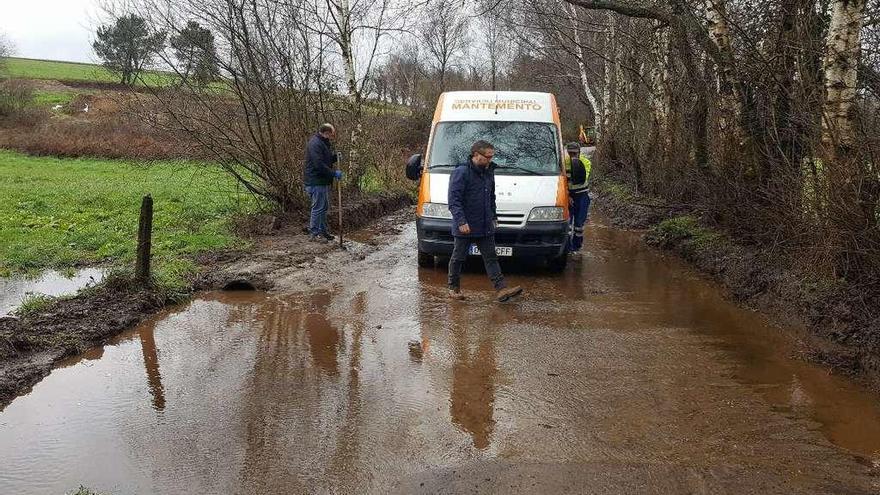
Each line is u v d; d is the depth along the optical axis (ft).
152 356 19.69
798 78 24.35
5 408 16.15
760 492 12.64
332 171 35.81
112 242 34.53
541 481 12.95
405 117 100.07
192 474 13.11
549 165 31.71
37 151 87.04
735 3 30.30
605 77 72.74
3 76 137.59
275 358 19.53
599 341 21.22
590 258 34.91
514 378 18.17
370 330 22.22
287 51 40.75
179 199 49.73
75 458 13.73
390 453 13.97
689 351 20.35
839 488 12.82
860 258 21.34
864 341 19.31
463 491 12.60
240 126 39.91
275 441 14.43
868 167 20.27
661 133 47.70
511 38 82.33
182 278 26.99
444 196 30.17
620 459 13.80
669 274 30.91
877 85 21.09
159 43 36.96
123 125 95.14
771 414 16.06
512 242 29.66
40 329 20.57
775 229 25.99
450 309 24.76
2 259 31.27
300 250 33.88
